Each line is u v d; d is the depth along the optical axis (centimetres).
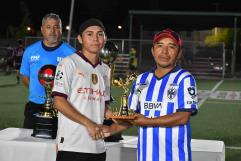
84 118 378
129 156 491
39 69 568
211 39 3897
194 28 3195
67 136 387
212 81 2480
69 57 391
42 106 573
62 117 390
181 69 381
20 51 2011
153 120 369
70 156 386
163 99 374
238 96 1727
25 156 499
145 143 379
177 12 2958
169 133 372
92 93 390
